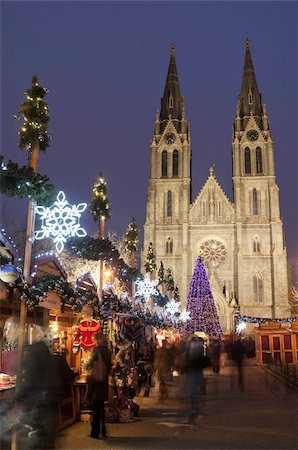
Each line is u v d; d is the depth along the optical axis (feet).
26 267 42.19
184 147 328.29
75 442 41.45
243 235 307.58
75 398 51.37
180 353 68.08
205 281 246.27
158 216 317.01
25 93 45.65
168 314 157.58
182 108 342.44
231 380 94.94
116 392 51.96
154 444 40.68
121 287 93.25
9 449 38.19
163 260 308.60
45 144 46.19
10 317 49.37
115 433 45.42
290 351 139.85
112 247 67.87
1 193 40.83
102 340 45.55
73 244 64.49
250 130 327.06
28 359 37.22
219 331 236.22
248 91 342.23
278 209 308.19
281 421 51.96
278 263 296.71
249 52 356.59
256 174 317.63
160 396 68.80
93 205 73.51
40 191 40.57
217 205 313.53
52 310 57.67
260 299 295.69
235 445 40.24
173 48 364.17
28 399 36.58
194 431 46.32
